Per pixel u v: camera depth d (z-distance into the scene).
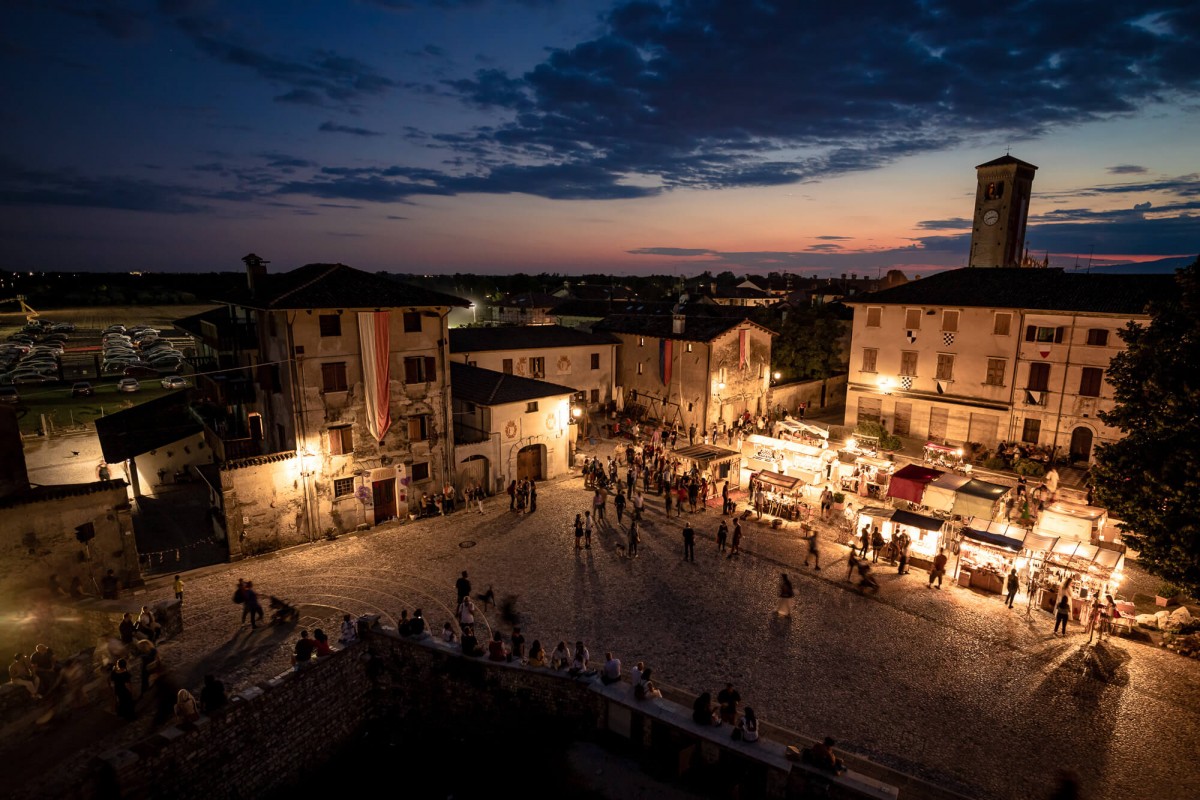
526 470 38.97
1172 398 19.84
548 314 74.50
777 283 125.94
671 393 51.28
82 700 18.34
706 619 23.36
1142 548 20.98
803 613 23.92
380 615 23.36
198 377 38.69
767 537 31.20
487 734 20.55
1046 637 22.44
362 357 30.38
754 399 52.50
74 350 88.75
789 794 15.53
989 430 42.78
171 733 16.27
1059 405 39.56
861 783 14.91
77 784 14.70
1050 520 28.23
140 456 36.47
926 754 16.69
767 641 21.97
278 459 28.47
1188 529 19.17
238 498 27.66
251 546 28.19
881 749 16.84
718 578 26.66
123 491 24.23
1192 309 20.47
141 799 15.59
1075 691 19.36
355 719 21.36
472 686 20.41
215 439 30.75
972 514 28.56
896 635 22.47
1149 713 18.38
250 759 17.98
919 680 19.88
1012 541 25.50
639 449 43.88
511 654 20.30
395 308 31.17
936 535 28.11
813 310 63.78
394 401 31.94
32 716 17.22
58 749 16.39
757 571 27.44
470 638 20.19
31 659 17.91
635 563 27.91
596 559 28.25
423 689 21.25
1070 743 17.14
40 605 22.03
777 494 34.22
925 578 27.20
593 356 54.81
